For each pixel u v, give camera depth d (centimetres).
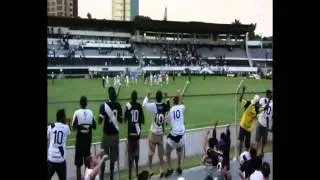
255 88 1795
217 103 1483
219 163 802
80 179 716
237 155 900
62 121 660
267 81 2048
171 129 849
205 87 2170
